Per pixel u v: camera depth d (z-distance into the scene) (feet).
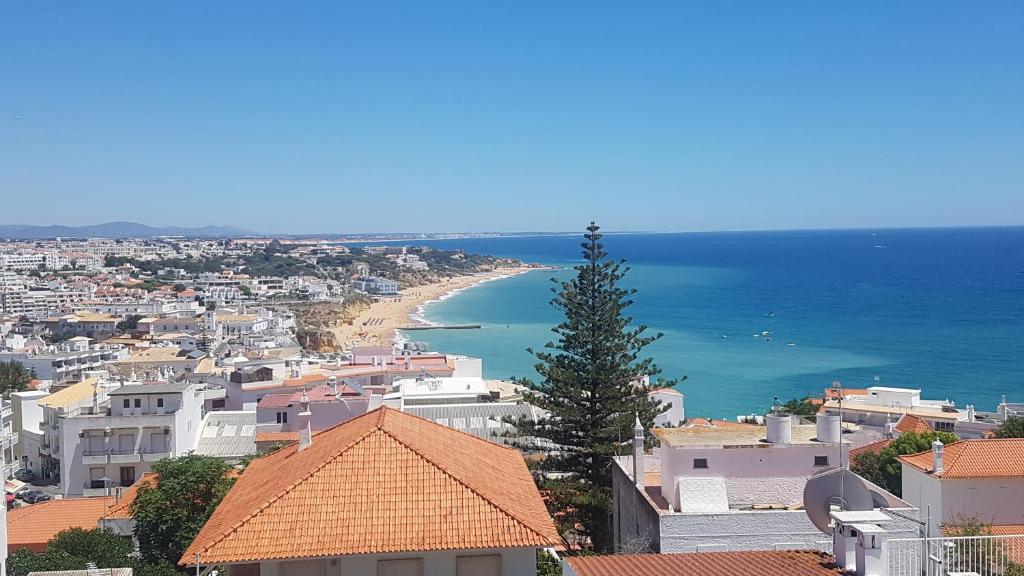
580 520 139.13
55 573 84.38
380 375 333.62
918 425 266.16
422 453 78.38
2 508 81.15
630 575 66.80
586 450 153.48
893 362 531.50
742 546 95.40
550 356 162.71
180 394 229.66
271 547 67.97
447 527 70.38
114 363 471.21
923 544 66.13
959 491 130.52
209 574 78.13
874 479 169.58
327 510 71.61
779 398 432.66
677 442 104.83
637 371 160.35
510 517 71.77
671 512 98.89
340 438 86.74
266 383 302.66
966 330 654.53
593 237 161.68
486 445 98.48
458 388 263.29
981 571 66.33
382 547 67.87
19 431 280.10
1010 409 291.38
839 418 103.86
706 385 473.26
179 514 133.28
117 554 124.06
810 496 74.69
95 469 224.94
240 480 92.38
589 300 161.07
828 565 66.44
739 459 102.53
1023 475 129.29
